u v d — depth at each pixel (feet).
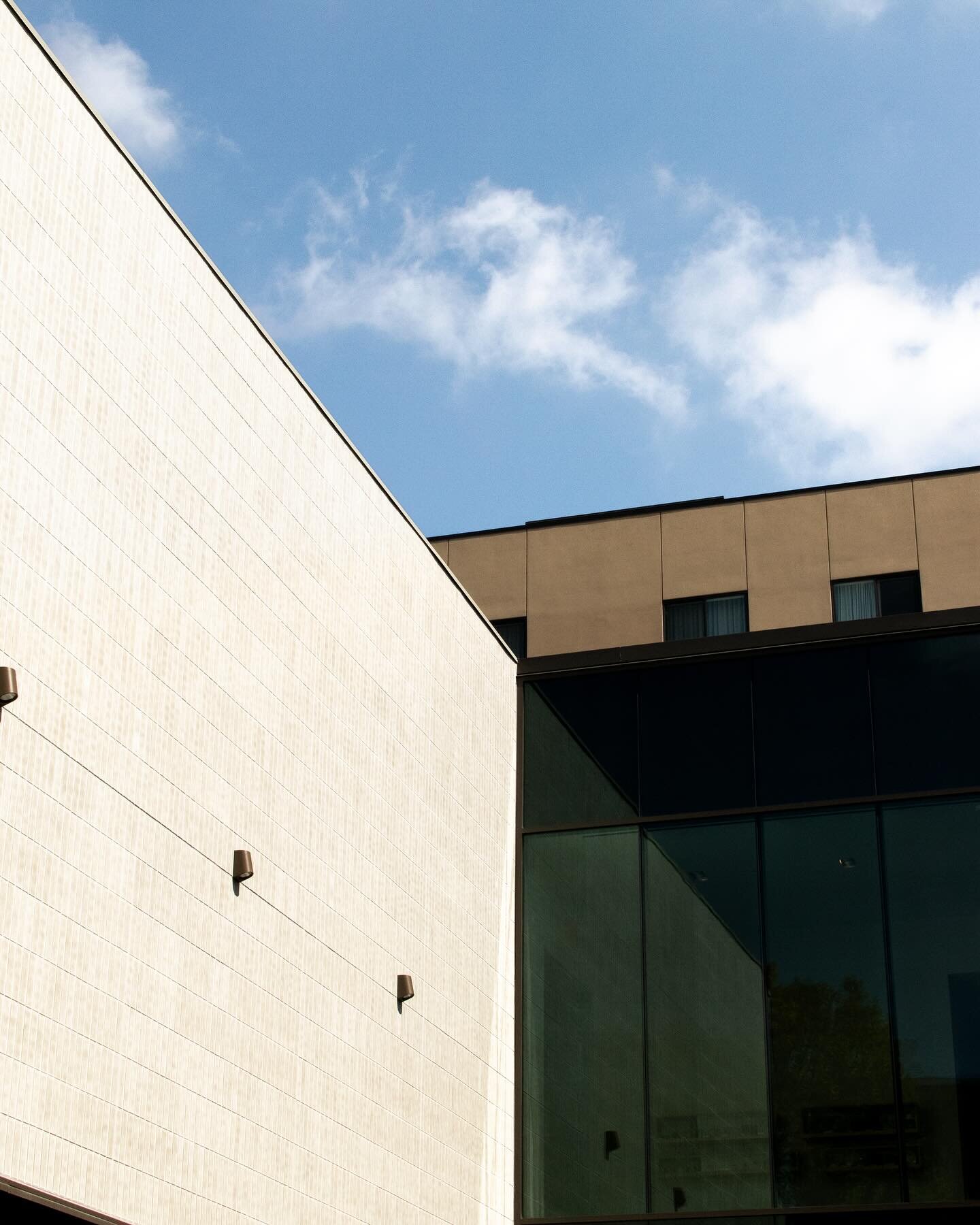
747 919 58.13
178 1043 35.63
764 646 61.57
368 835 47.06
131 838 34.73
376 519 50.26
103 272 36.35
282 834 41.70
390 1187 45.80
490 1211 53.88
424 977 50.24
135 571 36.19
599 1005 58.65
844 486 67.46
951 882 56.44
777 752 60.13
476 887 56.08
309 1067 41.68
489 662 60.39
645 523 69.21
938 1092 53.98
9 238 32.96
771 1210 54.24
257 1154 38.50
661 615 67.41
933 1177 53.06
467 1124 52.54
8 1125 29.55
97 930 33.09
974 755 57.82
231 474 41.19
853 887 57.41
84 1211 30.35
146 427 37.37
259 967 39.70
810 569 66.49
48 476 33.30
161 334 38.50
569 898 60.44
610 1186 56.08
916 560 65.41
